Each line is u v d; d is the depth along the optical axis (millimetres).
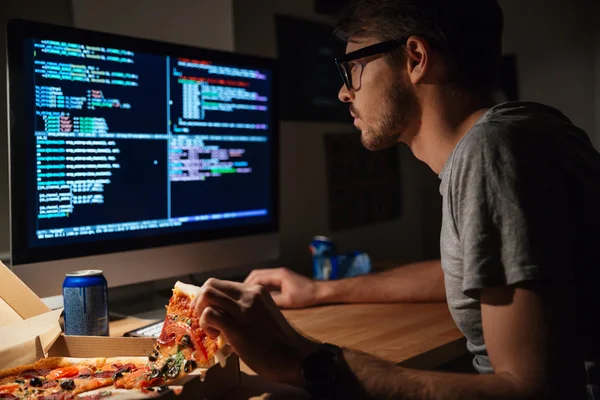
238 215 1521
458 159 776
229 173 1491
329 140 2037
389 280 1364
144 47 1282
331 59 2055
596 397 787
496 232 718
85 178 1188
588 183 759
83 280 971
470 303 845
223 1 1725
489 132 760
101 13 1474
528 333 686
